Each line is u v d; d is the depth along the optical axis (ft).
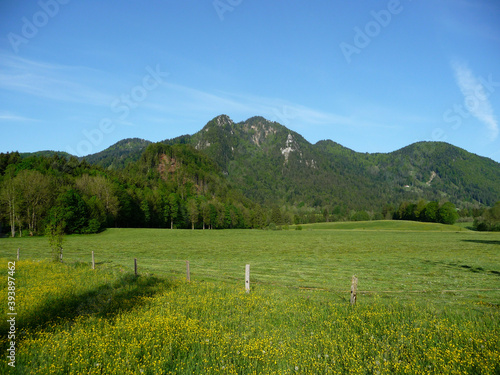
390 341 25.40
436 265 92.32
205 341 25.03
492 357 20.85
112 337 25.23
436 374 19.16
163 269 77.87
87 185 282.77
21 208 209.97
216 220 410.31
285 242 200.03
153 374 19.76
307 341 25.34
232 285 53.31
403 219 589.73
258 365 21.26
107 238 205.98
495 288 56.34
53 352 22.57
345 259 110.32
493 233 306.14
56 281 49.70
